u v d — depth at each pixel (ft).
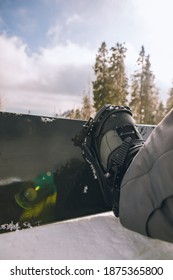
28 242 2.28
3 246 2.19
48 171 2.91
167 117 2.03
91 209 3.26
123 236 2.52
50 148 2.93
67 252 2.18
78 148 3.19
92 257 2.15
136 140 2.85
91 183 3.28
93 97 72.54
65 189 3.05
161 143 1.90
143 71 75.66
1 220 2.53
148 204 1.92
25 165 2.72
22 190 2.68
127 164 2.62
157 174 1.84
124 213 2.20
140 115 73.61
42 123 2.86
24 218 2.69
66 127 3.08
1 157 2.54
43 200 2.85
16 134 2.65
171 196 1.72
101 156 3.07
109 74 71.72
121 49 72.33
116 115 3.22
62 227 2.63
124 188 2.22
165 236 1.88
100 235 2.51
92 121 3.34
